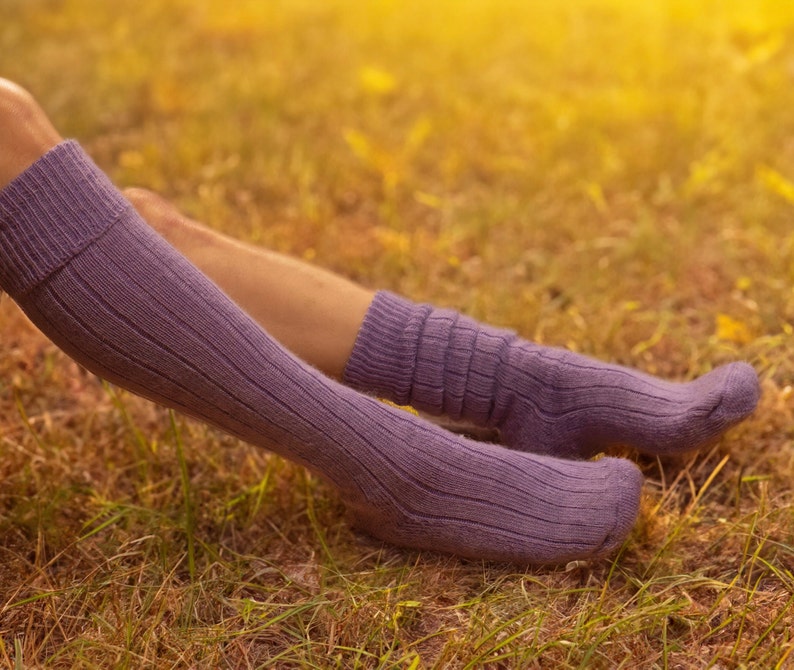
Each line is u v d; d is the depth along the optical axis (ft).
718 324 6.31
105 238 3.88
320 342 4.82
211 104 10.50
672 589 4.22
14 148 3.84
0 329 6.49
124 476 5.21
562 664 3.71
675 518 4.61
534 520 4.27
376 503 4.33
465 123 9.90
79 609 4.14
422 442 4.28
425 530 4.36
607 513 4.25
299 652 3.86
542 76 11.18
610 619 3.94
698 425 4.59
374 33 12.99
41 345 6.46
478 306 6.56
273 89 10.86
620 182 8.52
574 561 4.29
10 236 3.84
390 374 4.79
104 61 11.83
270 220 8.10
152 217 4.84
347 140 9.43
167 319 3.93
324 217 8.11
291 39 12.87
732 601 4.13
